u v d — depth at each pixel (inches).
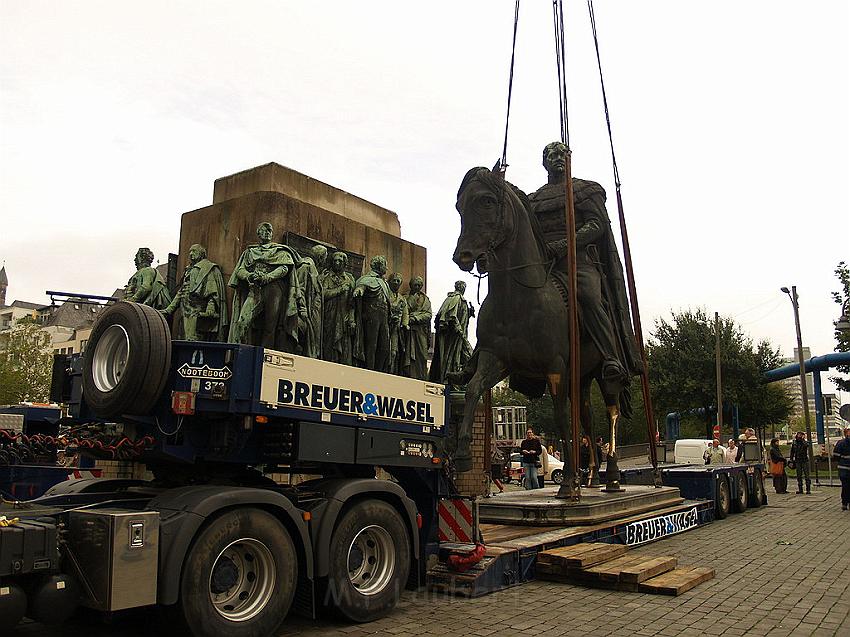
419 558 291.0
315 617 243.1
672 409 1930.4
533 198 477.7
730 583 318.7
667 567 327.9
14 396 1528.1
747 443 898.1
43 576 183.6
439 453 296.5
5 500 231.8
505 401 2497.5
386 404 273.6
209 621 201.5
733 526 546.9
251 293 432.8
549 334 400.2
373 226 593.9
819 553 406.6
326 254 496.7
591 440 522.9
